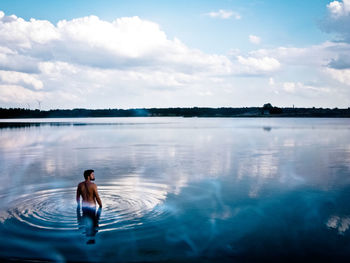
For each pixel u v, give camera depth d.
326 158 17.38
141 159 17.30
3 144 26.70
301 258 5.34
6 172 13.41
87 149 22.62
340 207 8.18
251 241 6.02
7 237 6.04
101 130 49.91
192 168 14.21
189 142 28.06
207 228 6.62
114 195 9.21
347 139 30.06
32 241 5.87
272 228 6.68
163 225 6.72
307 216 7.48
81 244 5.77
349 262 5.21
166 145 25.39
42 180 11.62
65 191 9.77
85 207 7.61
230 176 12.30
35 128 57.44
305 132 41.69
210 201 8.70
